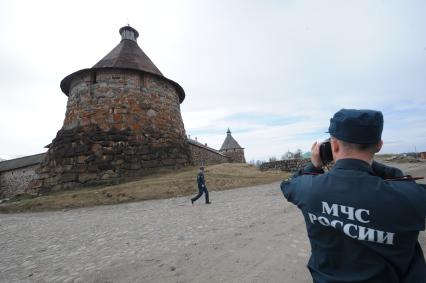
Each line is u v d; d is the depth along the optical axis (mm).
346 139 1254
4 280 4102
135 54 21453
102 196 12844
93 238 6270
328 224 1216
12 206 12930
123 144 17531
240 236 5242
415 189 1124
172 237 5637
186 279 3494
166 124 20328
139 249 5012
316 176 1382
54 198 13227
